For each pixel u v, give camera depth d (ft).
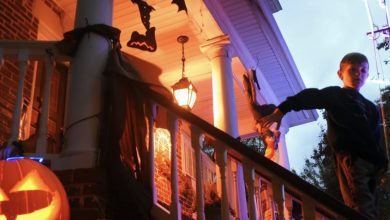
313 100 9.26
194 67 25.44
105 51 11.73
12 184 8.75
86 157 10.41
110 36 11.97
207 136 10.60
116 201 9.93
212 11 20.44
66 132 11.06
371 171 9.04
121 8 20.70
